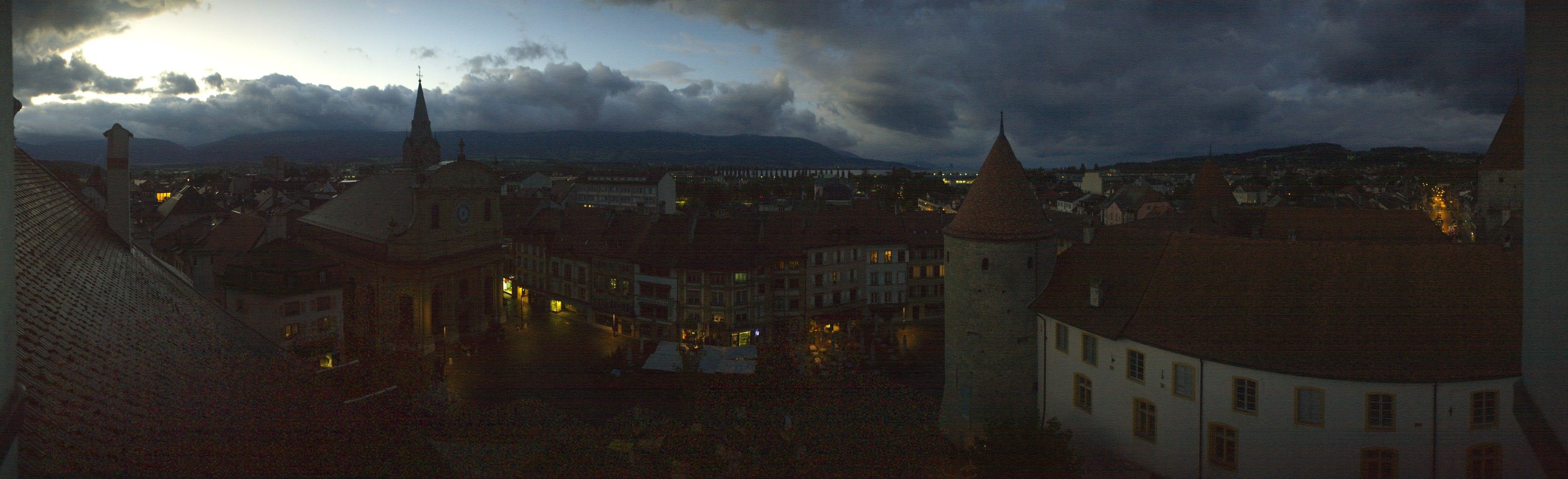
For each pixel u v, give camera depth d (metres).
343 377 33.56
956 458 46.25
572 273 94.75
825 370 45.00
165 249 83.31
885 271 91.50
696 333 74.25
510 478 35.41
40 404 11.00
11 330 7.29
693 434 40.19
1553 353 7.66
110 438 12.10
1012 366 49.22
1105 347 43.62
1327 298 38.25
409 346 66.00
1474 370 33.34
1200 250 43.50
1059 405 47.31
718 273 80.38
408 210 81.44
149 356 17.62
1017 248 48.56
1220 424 37.69
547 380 67.44
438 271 78.75
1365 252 39.12
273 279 63.44
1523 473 33.50
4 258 7.01
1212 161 94.88
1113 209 162.50
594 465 37.25
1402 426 33.75
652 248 86.25
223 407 17.19
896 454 38.09
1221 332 38.88
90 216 35.91
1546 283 7.71
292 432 18.11
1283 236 75.19
